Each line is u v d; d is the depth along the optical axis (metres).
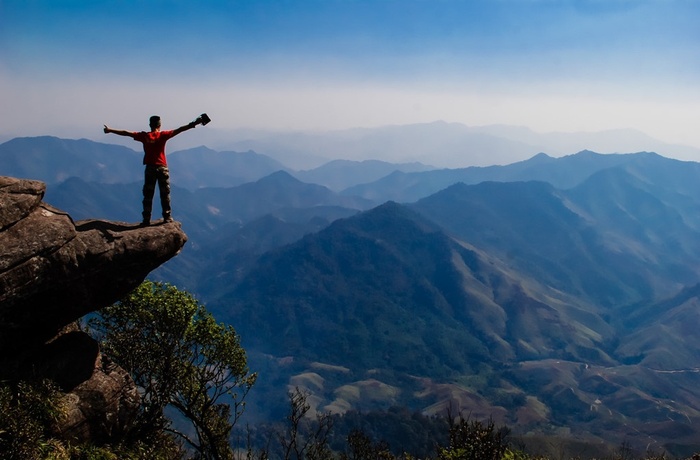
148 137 17.47
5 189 14.71
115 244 16.17
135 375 20.77
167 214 18.12
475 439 17.73
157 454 19.34
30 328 15.96
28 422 14.59
